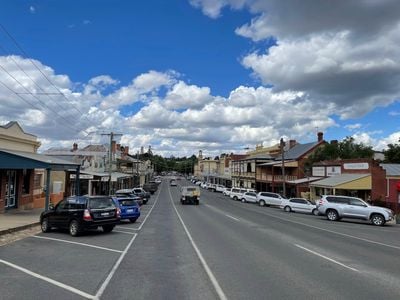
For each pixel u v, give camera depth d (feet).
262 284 28.53
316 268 34.86
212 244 49.93
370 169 132.26
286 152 236.63
